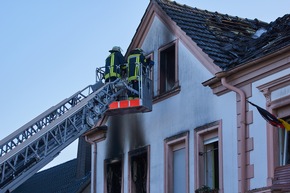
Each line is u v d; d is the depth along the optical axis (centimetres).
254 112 1836
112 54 2167
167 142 2111
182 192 2052
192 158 2003
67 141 2014
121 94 2152
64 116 1997
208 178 1970
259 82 1833
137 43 2328
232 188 1858
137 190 2233
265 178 1769
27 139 1922
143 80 2133
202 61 2028
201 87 2022
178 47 2144
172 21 2188
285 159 1767
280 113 1781
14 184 1905
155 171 2142
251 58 1881
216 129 1945
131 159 2262
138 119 2267
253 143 1822
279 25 2045
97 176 2411
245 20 2436
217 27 2281
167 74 2217
